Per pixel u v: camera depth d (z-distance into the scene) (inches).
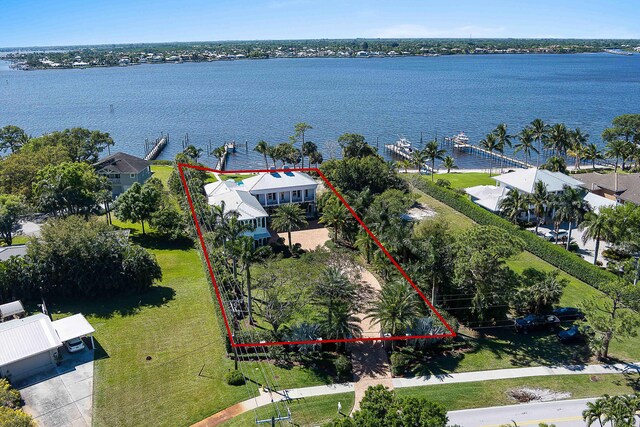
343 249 2881.4
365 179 3673.7
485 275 2062.0
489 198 3585.1
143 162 4387.3
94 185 3558.1
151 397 1737.2
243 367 1915.6
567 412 1664.6
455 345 2073.1
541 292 2170.3
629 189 3567.9
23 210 3235.7
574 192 2878.9
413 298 2128.4
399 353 1947.6
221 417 1649.9
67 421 1617.9
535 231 3184.1
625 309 2017.7
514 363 1952.5
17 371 1824.6
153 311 2303.2
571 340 2071.9
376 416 1296.8
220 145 6786.4
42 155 3917.3
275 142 6860.2
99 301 2383.1
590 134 6948.8
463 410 1684.3
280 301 2198.6
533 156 6072.8
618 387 1785.2
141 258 2437.3
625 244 2591.0
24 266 2313.0
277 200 3499.0
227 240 2593.5
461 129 7598.4
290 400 1740.9
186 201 3501.5
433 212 3612.2
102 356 1961.1
